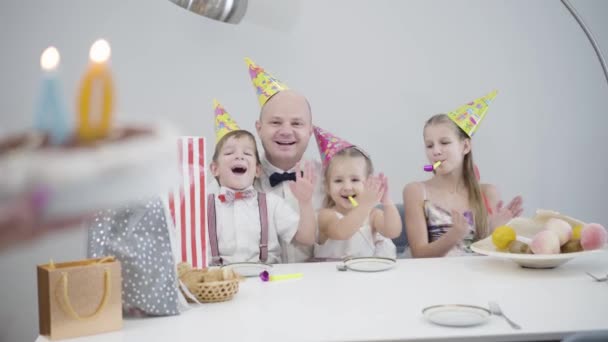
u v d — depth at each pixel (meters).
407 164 2.70
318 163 2.40
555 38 2.74
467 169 2.32
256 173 2.22
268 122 2.30
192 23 2.55
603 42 2.76
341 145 2.25
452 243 2.15
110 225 1.05
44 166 0.12
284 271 1.52
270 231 2.08
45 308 0.95
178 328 1.00
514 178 2.74
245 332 0.97
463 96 2.72
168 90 2.55
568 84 2.75
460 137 2.29
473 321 0.96
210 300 1.18
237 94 2.59
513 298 1.16
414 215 2.29
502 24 2.71
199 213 1.39
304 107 2.31
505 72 2.72
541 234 1.40
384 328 0.97
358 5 2.64
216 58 2.57
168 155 0.13
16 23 2.44
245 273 1.45
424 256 2.21
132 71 2.52
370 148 2.68
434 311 1.02
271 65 2.62
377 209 2.26
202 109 2.58
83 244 2.37
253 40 2.60
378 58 2.67
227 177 2.12
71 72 2.46
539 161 2.74
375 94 2.67
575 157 2.76
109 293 0.98
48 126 0.12
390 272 1.46
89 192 0.12
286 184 2.29
